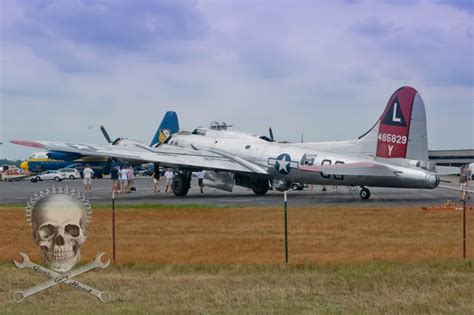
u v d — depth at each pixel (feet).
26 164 328.29
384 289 43.06
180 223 77.51
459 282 44.80
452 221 77.77
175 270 49.73
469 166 308.40
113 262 52.34
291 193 144.25
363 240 63.36
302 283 45.11
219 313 37.65
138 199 124.88
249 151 131.23
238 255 55.67
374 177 112.47
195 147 142.92
